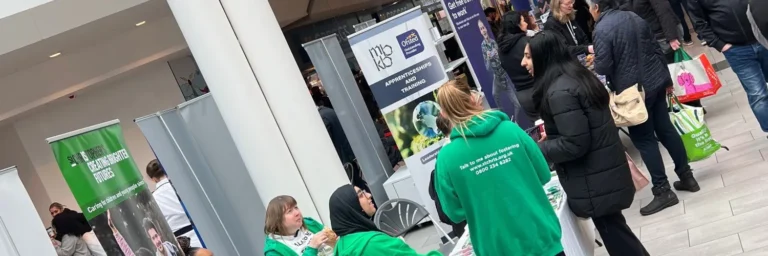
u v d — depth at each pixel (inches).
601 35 263.7
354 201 162.9
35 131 556.1
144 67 543.5
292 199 229.5
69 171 207.5
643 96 262.7
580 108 189.6
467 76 509.7
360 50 311.7
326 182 324.5
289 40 669.9
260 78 320.2
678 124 274.1
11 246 178.7
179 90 565.0
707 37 279.4
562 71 192.1
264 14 323.0
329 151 329.1
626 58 261.4
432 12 689.0
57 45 412.5
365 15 847.1
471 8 391.9
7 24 346.3
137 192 240.7
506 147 166.6
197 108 310.7
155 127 292.7
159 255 237.3
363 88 504.1
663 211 266.7
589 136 190.7
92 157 221.3
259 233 320.5
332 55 371.6
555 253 169.2
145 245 230.5
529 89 332.8
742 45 271.1
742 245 216.2
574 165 197.0
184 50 524.4
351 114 372.2
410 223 281.4
